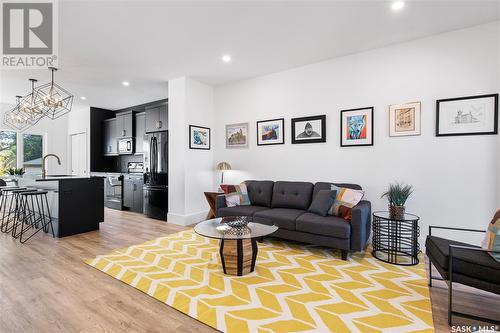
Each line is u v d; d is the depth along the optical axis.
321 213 3.18
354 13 2.64
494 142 2.79
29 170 6.91
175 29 2.94
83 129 7.14
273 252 3.14
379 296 2.09
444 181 3.03
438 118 3.05
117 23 2.79
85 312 1.87
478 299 2.04
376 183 3.46
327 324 1.73
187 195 4.59
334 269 2.63
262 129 4.50
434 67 3.10
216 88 5.11
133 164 6.51
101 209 4.26
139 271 2.56
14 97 5.72
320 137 3.90
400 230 3.02
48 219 3.98
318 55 3.68
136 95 5.77
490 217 2.80
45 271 2.56
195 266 2.70
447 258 1.83
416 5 2.50
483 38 2.84
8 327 1.70
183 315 1.84
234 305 1.96
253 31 3.01
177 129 4.64
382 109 3.42
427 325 1.71
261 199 4.00
